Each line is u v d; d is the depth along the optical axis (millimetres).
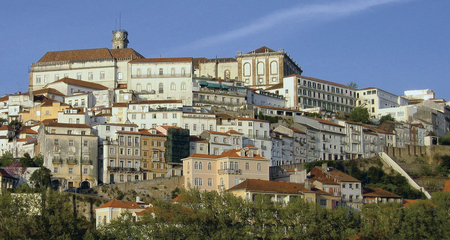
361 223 151375
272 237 139375
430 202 163375
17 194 149750
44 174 191000
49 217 140875
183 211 141000
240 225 142500
